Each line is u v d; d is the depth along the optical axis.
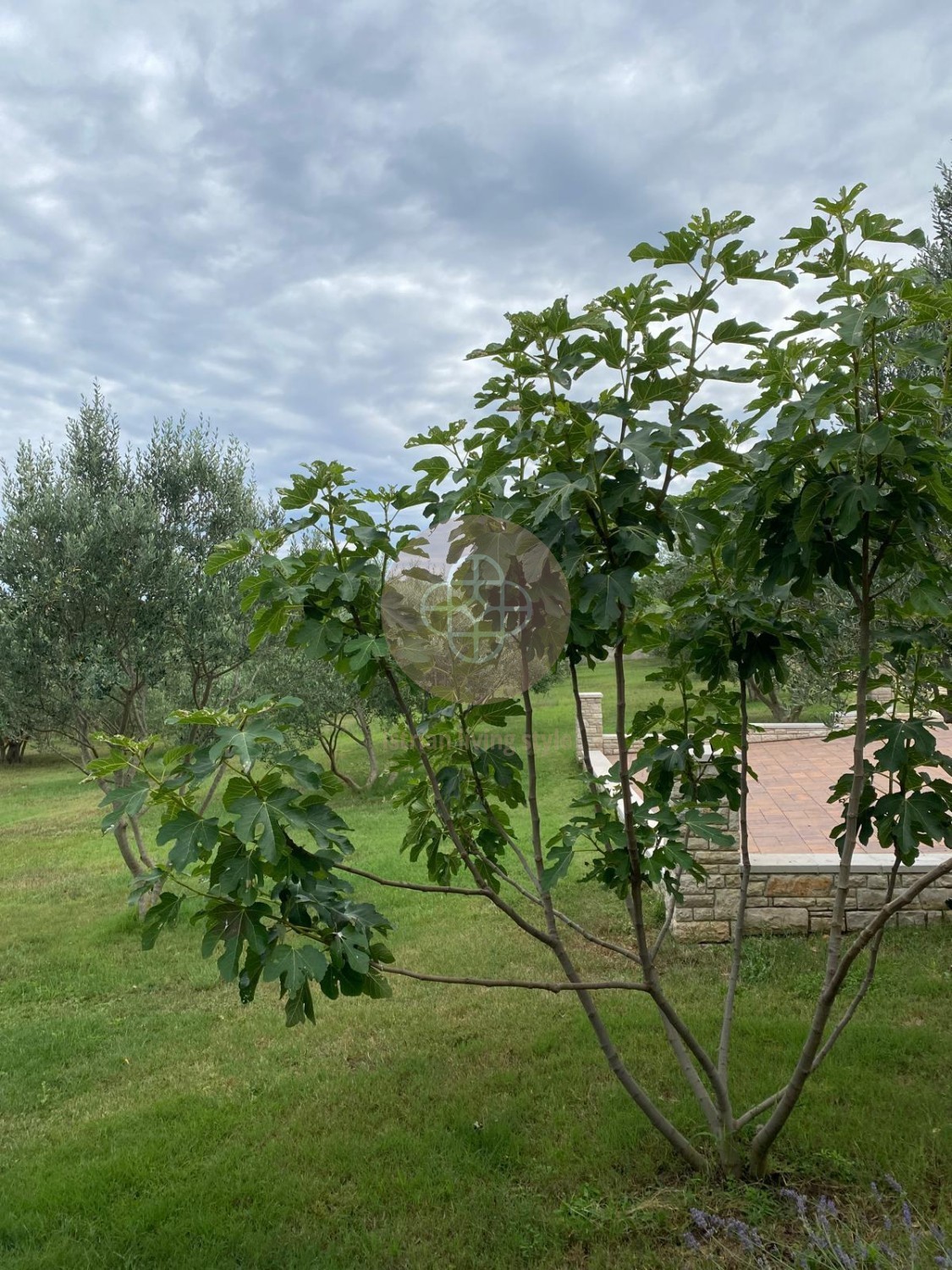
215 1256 3.59
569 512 2.93
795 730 14.06
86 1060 5.92
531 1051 5.27
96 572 8.87
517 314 3.14
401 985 6.71
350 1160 4.22
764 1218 3.48
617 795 3.81
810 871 6.84
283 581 3.45
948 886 6.73
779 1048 4.91
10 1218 3.93
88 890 10.84
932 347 2.86
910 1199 3.50
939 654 4.00
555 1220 3.59
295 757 3.08
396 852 10.70
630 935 7.30
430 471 3.58
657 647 4.22
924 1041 4.85
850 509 2.88
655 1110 3.83
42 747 10.12
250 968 3.20
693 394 3.16
